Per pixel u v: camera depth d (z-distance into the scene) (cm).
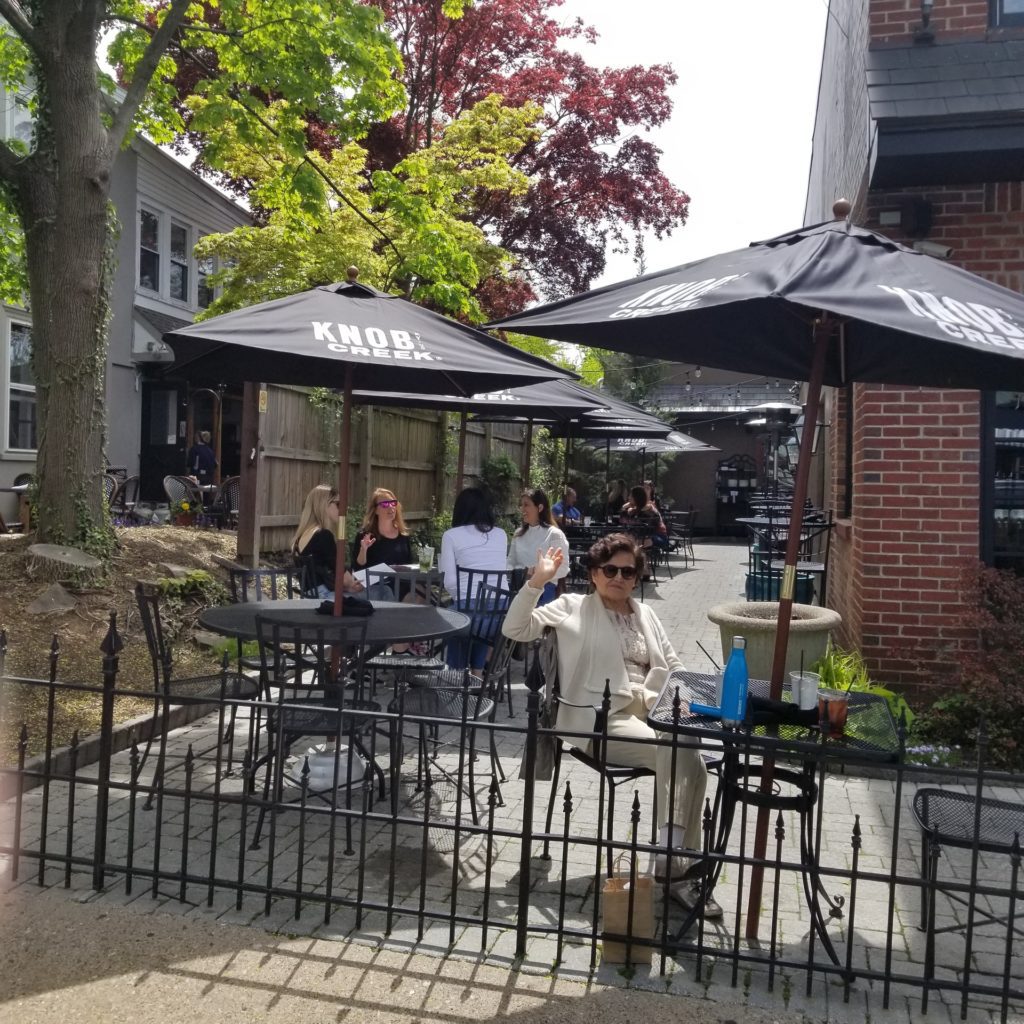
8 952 339
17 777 390
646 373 3128
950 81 636
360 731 479
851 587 753
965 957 326
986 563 674
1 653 386
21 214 885
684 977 340
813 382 380
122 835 445
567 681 432
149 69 888
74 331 838
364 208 1370
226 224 2102
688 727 350
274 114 1157
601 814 347
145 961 337
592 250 2016
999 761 589
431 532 1444
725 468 3147
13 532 1301
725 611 680
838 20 1024
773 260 348
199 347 509
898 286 325
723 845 381
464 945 357
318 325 453
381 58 1035
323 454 1127
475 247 1488
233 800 371
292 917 371
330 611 527
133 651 720
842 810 522
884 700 401
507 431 1961
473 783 489
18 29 822
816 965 327
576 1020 312
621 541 445
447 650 735
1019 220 668
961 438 673
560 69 1930
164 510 1542
